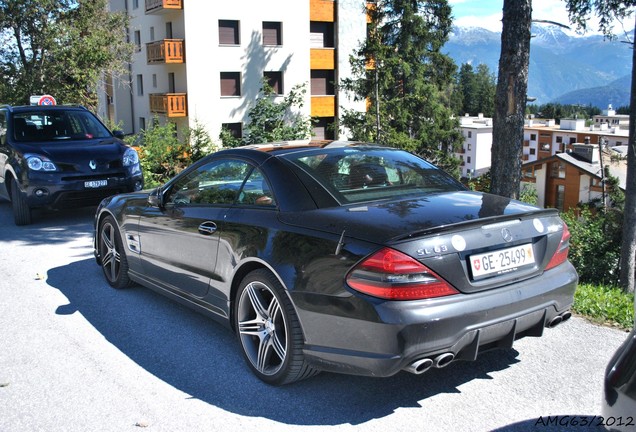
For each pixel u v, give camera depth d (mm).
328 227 3277
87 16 27250
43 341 4367
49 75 26922
